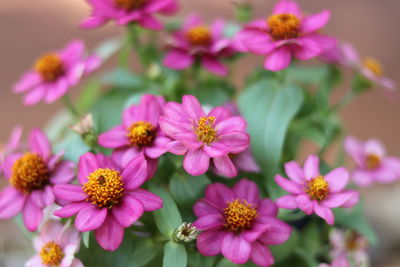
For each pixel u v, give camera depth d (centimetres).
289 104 39
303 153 66
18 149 40
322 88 43
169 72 45
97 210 32
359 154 43
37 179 35
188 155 32
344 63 42
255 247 33
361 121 91
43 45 102
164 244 35
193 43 43
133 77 45
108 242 32
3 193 36
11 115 89
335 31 108
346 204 34
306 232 43
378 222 68
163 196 34
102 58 44
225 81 47
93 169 33
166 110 34
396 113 93
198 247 33
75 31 107
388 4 119
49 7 116
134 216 31
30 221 35
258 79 45
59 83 41
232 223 33
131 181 33
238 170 38
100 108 43
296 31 38
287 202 34
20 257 63
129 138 35
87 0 42
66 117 49
